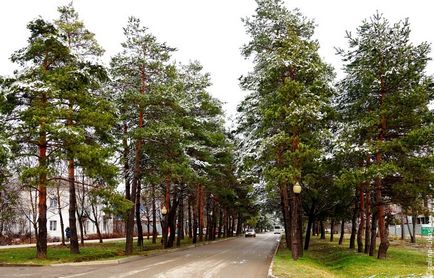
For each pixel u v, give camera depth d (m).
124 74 28.19
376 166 22.28
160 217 57.72
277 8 27.14
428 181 22.58
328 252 32.72
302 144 22.39
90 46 26.36
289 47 24.34
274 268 17.88
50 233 56.09
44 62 23.23
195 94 36.22
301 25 26.45
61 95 22.19
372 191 27.55
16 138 22.06
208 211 56.03
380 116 23.67
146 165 32.06
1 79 21.83
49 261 21.17
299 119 22.33
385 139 24.45
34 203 46.38
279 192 34.31
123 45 28.36
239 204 58.56
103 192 23.00
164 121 28.59
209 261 23.12
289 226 30.41
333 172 25.77
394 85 24.23
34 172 20.62
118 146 26.78
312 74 24.36
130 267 19.75
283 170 22.64
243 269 19.12
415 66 23.61
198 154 35.59
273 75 24.34
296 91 22.84
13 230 49.69
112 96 27.66
